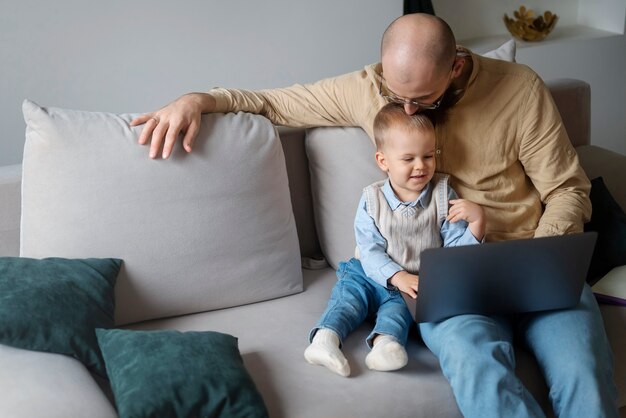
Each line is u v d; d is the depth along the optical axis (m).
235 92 2.19
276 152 2.15
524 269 1.80
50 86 3.08
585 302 1.94
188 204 2.04
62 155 1.96
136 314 2.04
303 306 2.14
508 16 3.99
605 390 1.78
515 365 1.85
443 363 1.80
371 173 2.22
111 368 1.72
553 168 2.12
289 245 2.19
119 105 3.21
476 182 2.11
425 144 1.95
